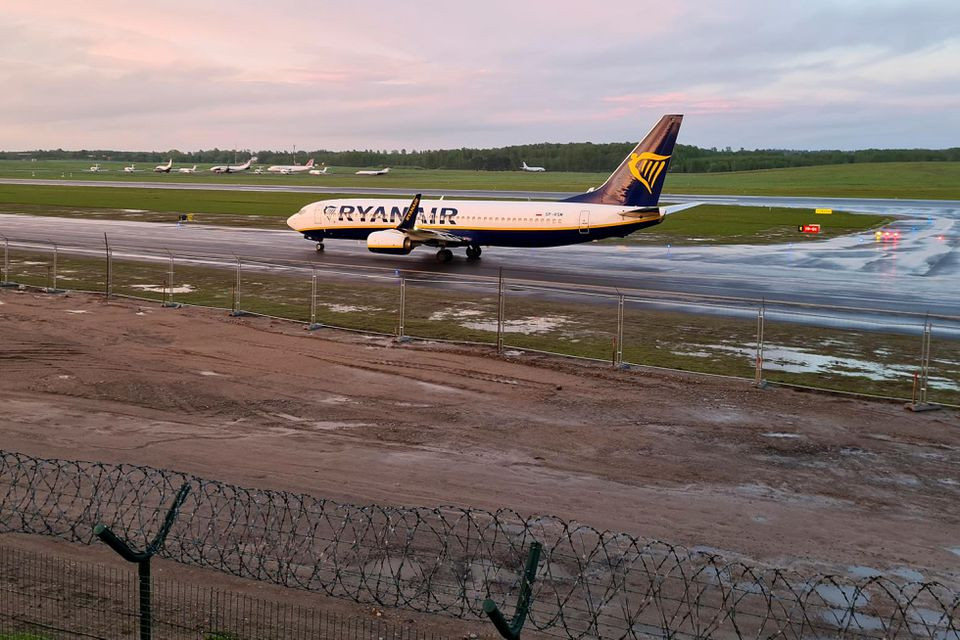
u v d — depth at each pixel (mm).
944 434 27422
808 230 98250
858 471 24016
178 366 34344
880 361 37281
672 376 34156
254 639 13891
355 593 16016
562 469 23641
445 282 57688
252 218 106875
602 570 17297
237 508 19781
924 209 139000
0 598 14891
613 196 64938
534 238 65750
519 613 10570
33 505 19266
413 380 33031
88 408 28562
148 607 11852
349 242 81250
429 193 162250
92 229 90000
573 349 38688
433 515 19922
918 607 16172
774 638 14414
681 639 14781
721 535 19328
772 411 29641
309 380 32719
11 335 39250
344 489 21516
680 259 73000
